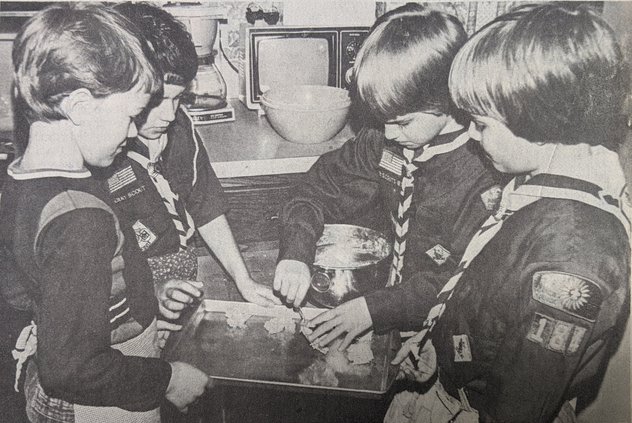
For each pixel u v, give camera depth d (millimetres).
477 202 1300
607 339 1336
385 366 1378
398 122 1274
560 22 1209
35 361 1295
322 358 1375
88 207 1234
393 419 1395
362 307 1353
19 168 1215
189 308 1333
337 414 1404
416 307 1354
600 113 1244
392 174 1308
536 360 1327
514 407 1360
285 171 1304
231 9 1209
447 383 1380
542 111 1238
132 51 1182
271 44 1229
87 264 1247
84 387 1301
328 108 1248
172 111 1237
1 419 1327
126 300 1290
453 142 1280
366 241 1337
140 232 1277
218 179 1291
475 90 1239
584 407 1377
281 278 1343
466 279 1330
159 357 1339
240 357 1365
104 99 1193
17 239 1241
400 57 1235
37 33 1151
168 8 1184
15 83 1174
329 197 1320
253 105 1262
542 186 1278
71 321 1264
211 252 1323
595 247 1288
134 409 1338
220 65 1239
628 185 1283
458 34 1222
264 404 1392
